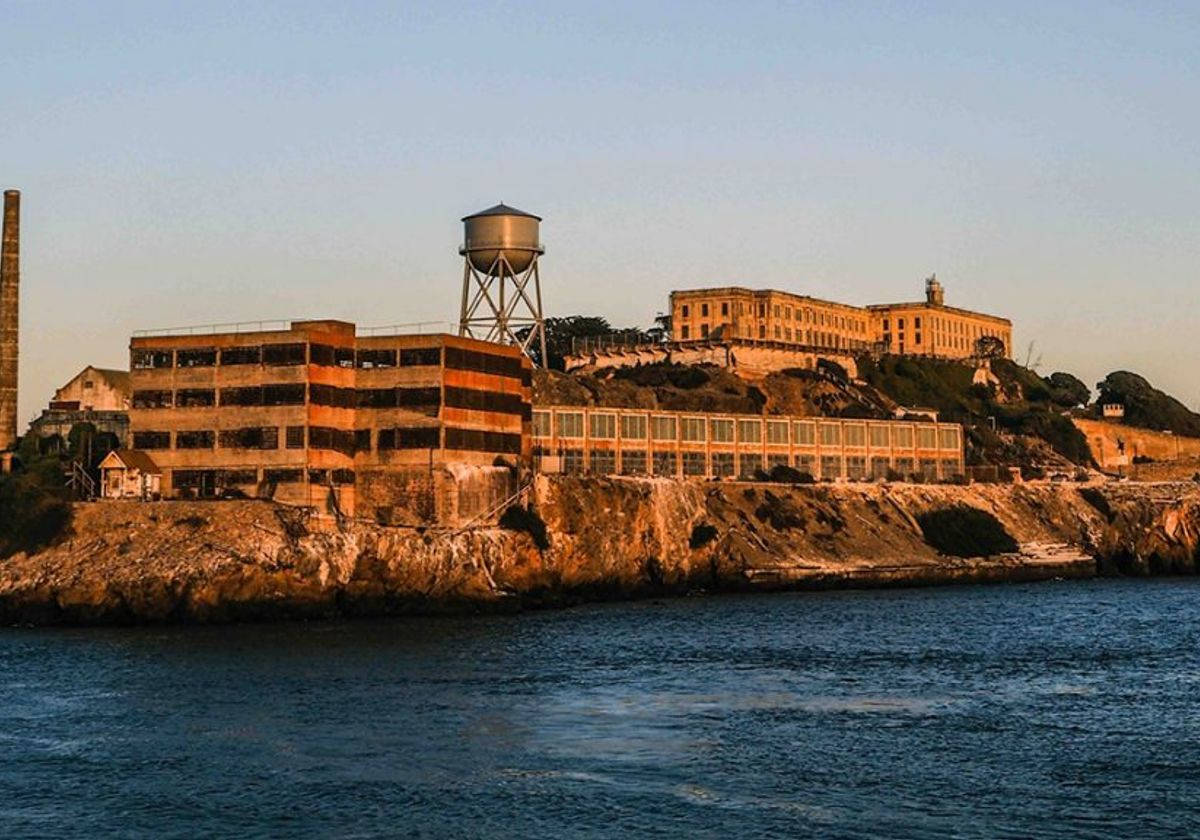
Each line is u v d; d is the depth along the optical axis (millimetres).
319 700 98500
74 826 68250
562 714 93312
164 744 84250
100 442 193875
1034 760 80188
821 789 73812
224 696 100250
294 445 173500
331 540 161875
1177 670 115125
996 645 132000
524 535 179750
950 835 66188
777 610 170125
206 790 74062
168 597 150750
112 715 93125
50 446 199500
